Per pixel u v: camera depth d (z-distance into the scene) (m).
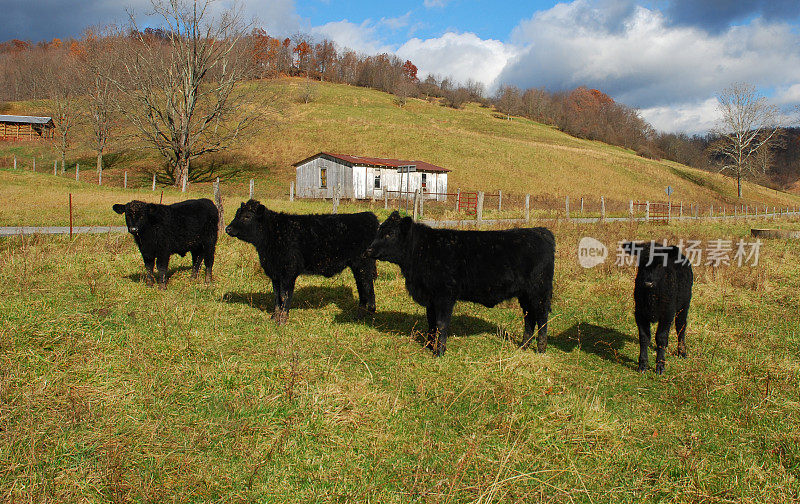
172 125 38.06
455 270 5.73
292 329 6.33
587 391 4.94
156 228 7.75
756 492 3.39
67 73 47.38
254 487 3.21
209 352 5.20
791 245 15.91
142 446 3.50
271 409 4.10
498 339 6.45
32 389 4.05
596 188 55.72
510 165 57.19
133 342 5.17
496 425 4.10
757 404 4.70
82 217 15.99
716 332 6.84
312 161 40.59
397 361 5.38
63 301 6.43
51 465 3.24
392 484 3.32
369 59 130.50
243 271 9.49
